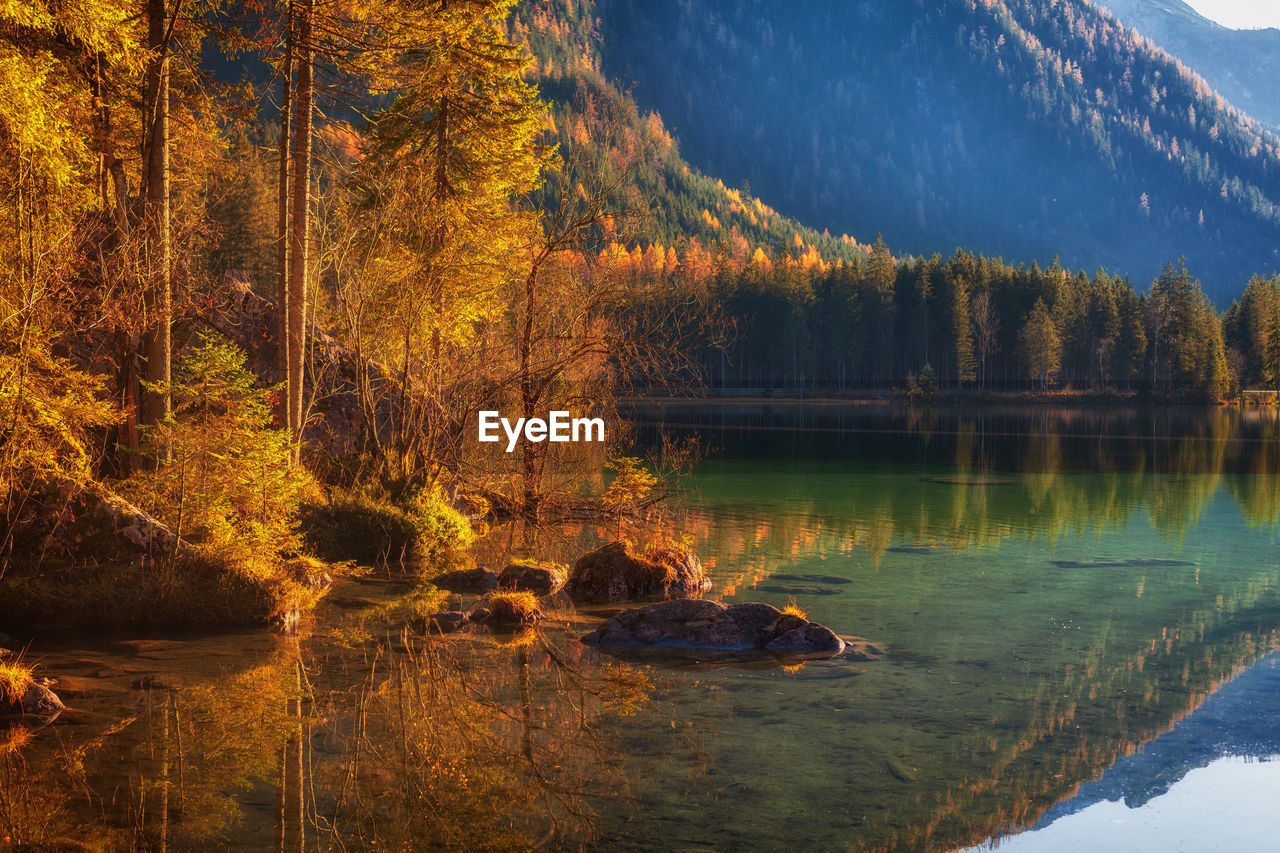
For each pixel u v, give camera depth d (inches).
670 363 890.1
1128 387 5029.5
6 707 346.9
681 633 488.4
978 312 4972.9
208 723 345.7
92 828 258.1
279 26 708.7
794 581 652.7
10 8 468.8
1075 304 5049.2
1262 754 337.7
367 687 396.5
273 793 285.7
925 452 1855.3
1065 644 491.5
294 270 727.7
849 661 454.6
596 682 413.1
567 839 260.4
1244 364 5152.6
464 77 924.0
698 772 311.6
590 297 867.4
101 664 415.2
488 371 887.7
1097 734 356.5
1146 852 260.4
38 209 473.4
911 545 808.9
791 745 338.0
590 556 618.2
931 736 350.9
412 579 637.3
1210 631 522.6
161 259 604.1
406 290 812.0
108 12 542.3
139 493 532.4
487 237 891.4
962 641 495.2
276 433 543.5
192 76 720.3
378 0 708.0
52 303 489.7
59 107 505.7
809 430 2559.1
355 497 748.0
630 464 906.7
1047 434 2474.2
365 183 861.8
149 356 603.8
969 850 259.0
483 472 920.3
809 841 261.9
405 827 265.6
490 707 375.2
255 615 497.0
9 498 466.6
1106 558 751.1
